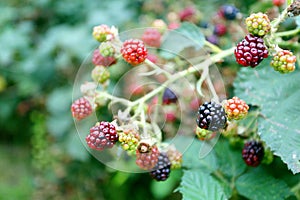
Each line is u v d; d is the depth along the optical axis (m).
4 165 1.08
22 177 1.02
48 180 0.81
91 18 0.74
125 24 0.68
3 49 0.87
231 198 0.44
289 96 0.39
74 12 0.85
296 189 0.44
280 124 0.38
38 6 0.91
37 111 0.92
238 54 0.34
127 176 0.66
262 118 0.38
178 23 0.53
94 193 0.76
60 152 0.78
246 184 0.42
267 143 0.37
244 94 0.40
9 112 1.04
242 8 0.50
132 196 0.72
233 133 0.40
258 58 0.34
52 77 0.83
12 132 1.15
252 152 0.40
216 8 0.55
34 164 0.89
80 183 0.77
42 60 0.81
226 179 0.42
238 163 0.42
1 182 1.01
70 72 0.78
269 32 0.34
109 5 0.75
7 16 0.95
